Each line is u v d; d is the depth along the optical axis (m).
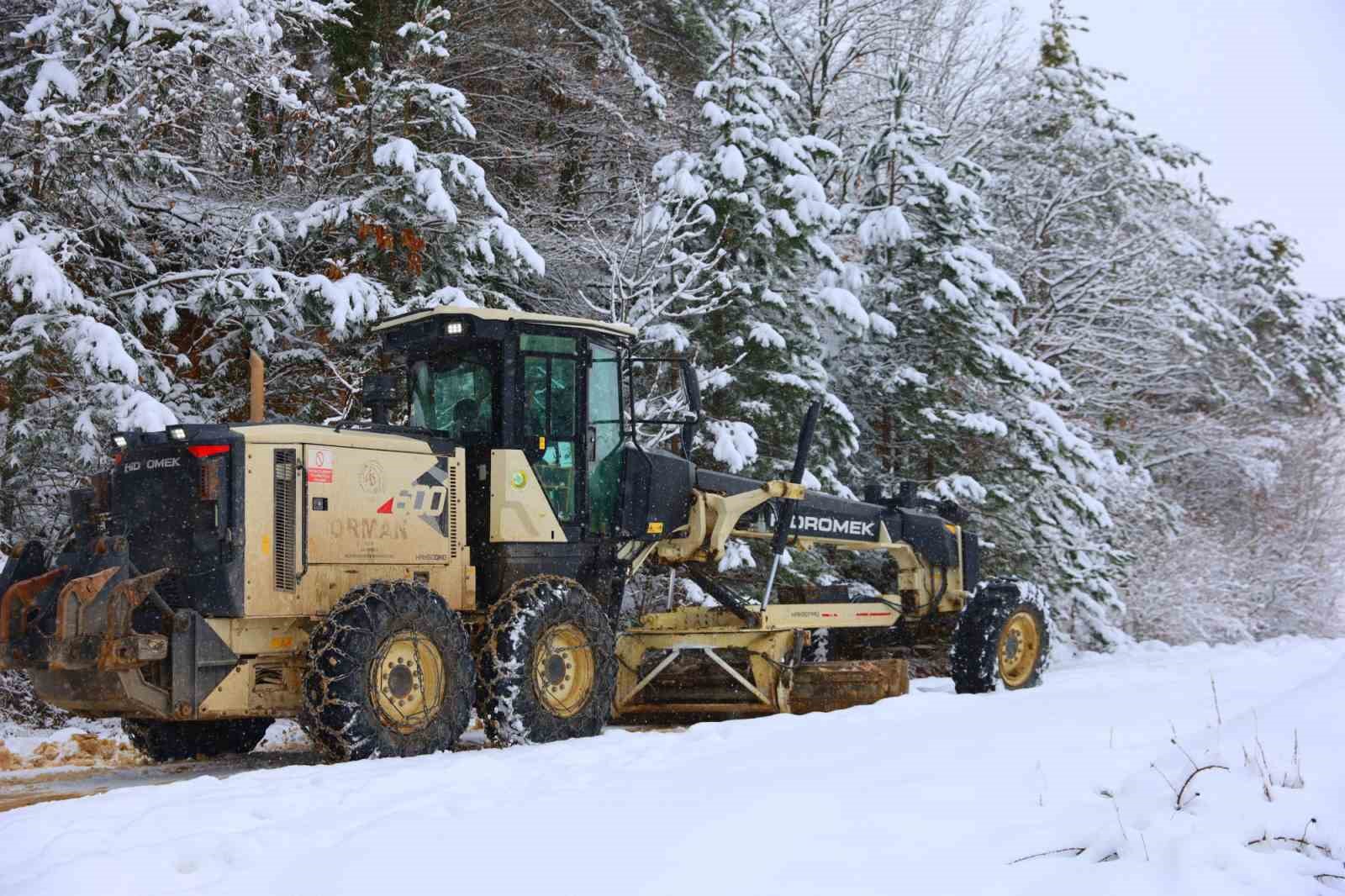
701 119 16.33
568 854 4.54
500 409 8.96
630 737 8.07
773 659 10.08
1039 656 11.52
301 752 9.20
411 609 7.72
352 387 12.44
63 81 11.12
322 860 4.58
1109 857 4.31
